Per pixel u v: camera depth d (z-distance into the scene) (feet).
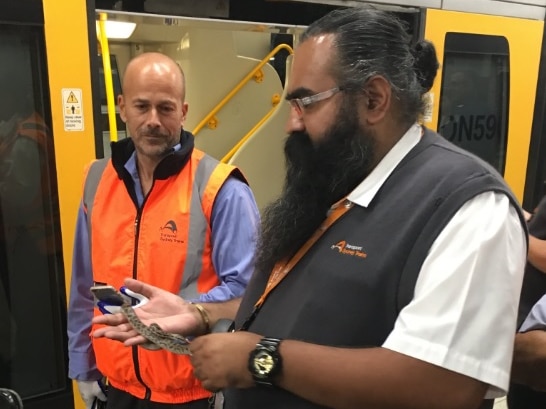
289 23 9.74
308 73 3.17
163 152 5.19
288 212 3.50
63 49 6.44
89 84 6.66
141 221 5.24
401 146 3.21
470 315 2.64
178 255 5.17
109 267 5.33
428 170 3.03
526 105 10.91
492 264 2.68
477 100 10.25
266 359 2.92
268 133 10.00
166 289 5.19
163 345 3.86
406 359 2.66
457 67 9.83
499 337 2.66
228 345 3.10
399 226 2.97
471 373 2.60
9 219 6.73
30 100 6.44
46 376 7.19
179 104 5.28
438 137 3.36
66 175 6.68
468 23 9.73
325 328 3.09
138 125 5.13
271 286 3.52
